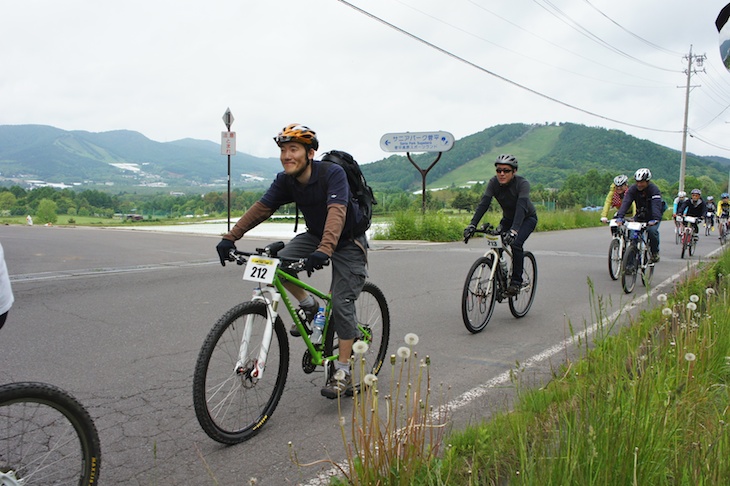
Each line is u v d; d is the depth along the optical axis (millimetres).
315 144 3732
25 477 2430
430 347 5477
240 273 9414
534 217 6609
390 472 2393
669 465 2457
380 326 4598
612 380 3205
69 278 8766
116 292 7703
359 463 2490
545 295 8266
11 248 13461
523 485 2314
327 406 3984
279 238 17109
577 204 33344
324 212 3838
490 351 5355
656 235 9023
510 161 6293
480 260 6055
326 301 4070
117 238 17109
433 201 19703
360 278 3979
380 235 18406
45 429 2459
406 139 20766
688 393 3252
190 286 8227
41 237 17594
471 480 2510
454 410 3830
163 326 5984
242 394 3512
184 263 10695
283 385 3730
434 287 8648
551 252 14062
